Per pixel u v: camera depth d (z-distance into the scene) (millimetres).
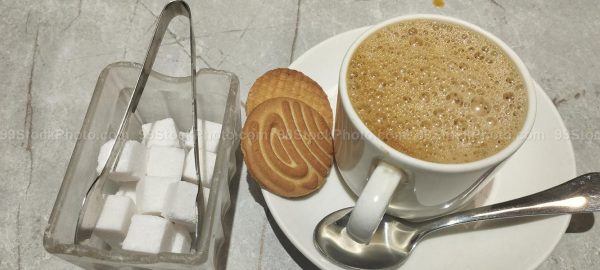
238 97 295
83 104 342
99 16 371
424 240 275
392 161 237
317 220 277
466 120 255
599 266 293
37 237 301
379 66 267
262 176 271
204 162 285
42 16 369
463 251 270
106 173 274
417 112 257
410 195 256
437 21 274
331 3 377
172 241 269
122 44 363
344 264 261
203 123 298
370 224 237
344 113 247
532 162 290
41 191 314
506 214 269
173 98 304
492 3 379
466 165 232
